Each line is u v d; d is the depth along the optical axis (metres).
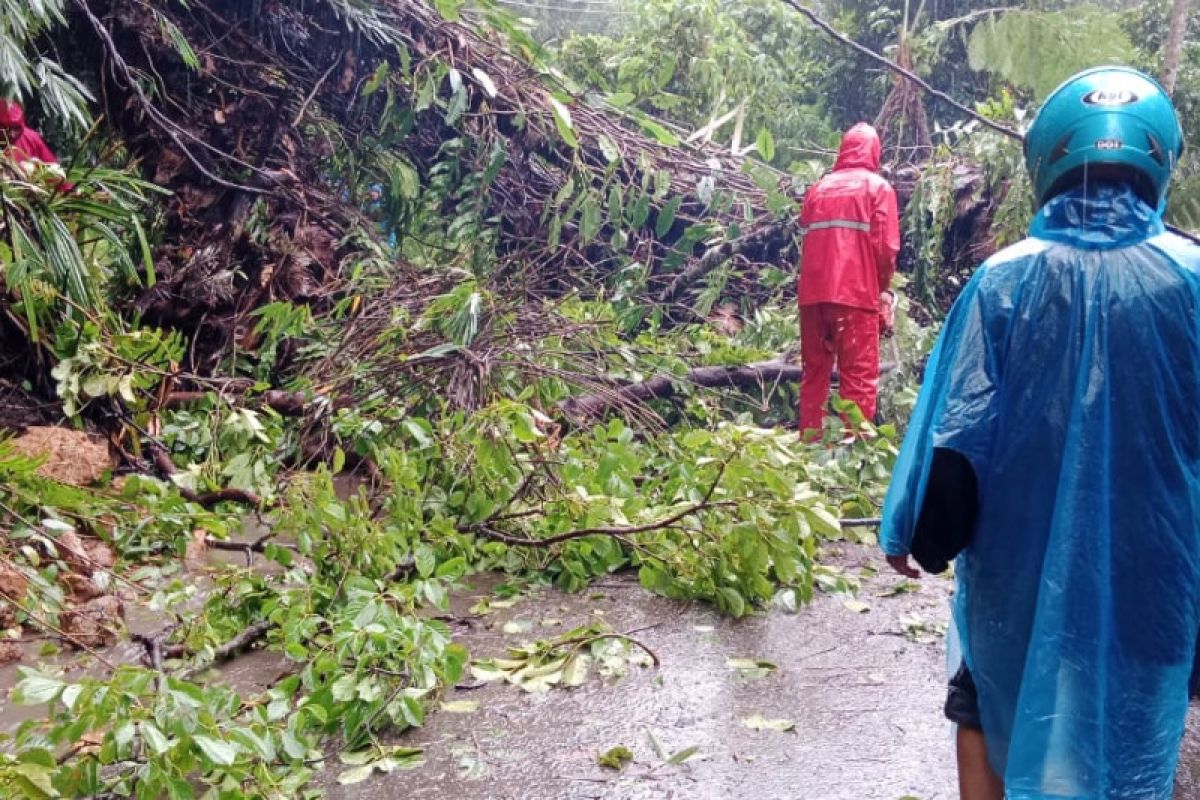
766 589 3.90
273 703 2.70
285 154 7.62
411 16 7.59
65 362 4.75
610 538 4.27
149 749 2.31
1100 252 1.70
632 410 5.78
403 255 8.04
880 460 5.45
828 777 2.68
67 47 6.77
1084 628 1.63
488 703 3.16
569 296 7.17
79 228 4.95
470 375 5.15
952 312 1.83
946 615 3.94
